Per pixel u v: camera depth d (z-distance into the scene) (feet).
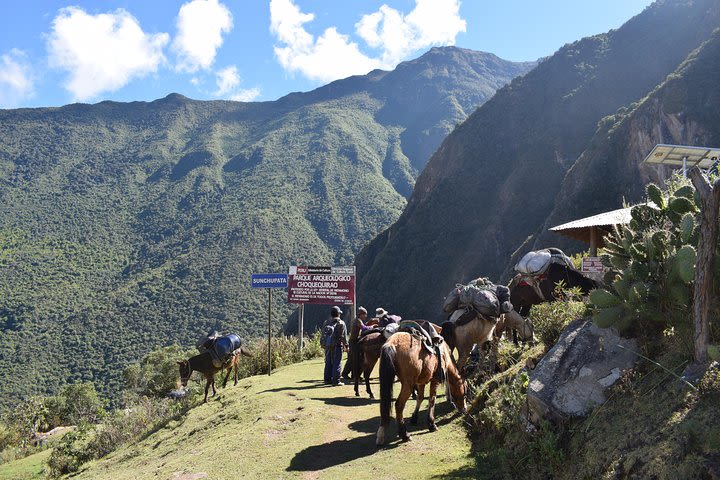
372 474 21.84
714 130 275.18
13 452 82.12
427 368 25.73
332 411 32.99
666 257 21.29
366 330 40.91
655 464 14.97
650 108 315.37
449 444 24.25
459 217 491.31
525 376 23.48
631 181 311.68
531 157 467.52
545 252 35.14
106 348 508.94
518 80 552.00
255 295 578.66
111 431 46.75
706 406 15.65
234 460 26.37
